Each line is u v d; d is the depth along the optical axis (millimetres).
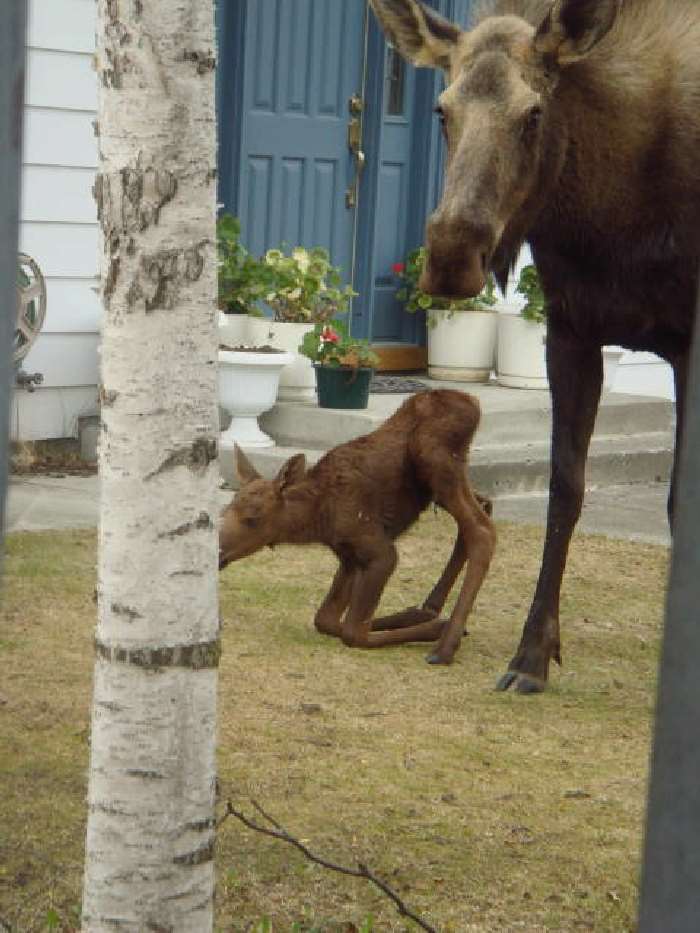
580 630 8047
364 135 13305
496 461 11344
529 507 11156
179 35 3088
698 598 1358
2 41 1345
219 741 5863
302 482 7070
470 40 6129
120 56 3100
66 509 9922
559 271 6719
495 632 7906
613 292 6652
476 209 5645
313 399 11828
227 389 11094
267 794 5316
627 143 6336
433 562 9305
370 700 6551
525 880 4672
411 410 7270
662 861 1370
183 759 3246
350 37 13070
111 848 3260
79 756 5605
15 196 1369
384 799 5332
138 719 3213
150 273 3133
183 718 3234
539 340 13000
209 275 3195
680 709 1364
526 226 6148
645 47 6414
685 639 1363
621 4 6457
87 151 11219
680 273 6516
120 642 3211
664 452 12695
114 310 3178
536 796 5453
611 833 5121
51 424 11266
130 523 3188
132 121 3105
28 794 5195
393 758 5789
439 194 13945
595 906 4504
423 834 5012
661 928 1370
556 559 6953
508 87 5898
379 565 7219
